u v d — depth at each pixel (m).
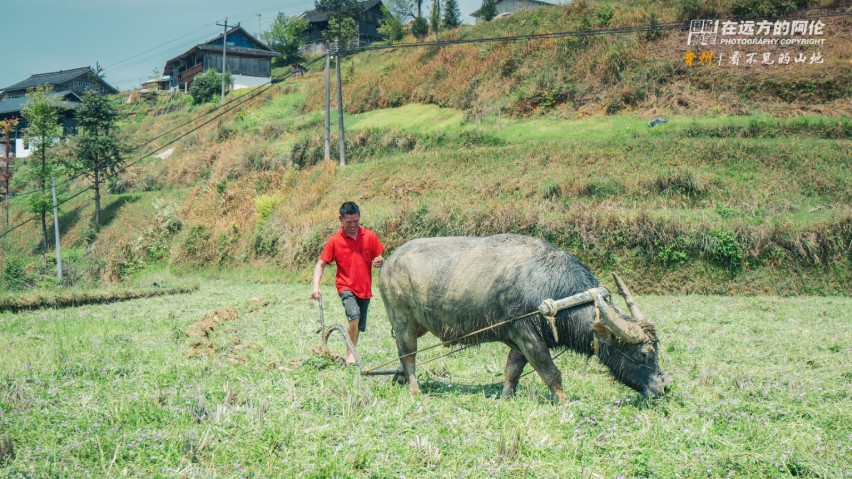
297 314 13.93
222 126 46.00
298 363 8.08
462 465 4.47
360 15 76.69
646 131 26.39
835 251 16.94
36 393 6.42
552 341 6.31
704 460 4.48
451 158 27.50
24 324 13.46
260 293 19.89
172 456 4.63
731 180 21.20
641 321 6.05
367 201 26.42
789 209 19.23
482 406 5.98
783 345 9.59
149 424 5.36
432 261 6.90
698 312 13.42
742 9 31.56
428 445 4.71
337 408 5.75
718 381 7.25
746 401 6.11
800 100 26.89
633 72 30.64
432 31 56.69
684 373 7.84
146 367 7.87
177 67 80.31
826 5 31.31
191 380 6.99
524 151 26.28
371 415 5.54
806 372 7.77
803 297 16.16
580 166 24.12
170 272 28.98
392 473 4.36
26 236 43.69
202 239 29.14
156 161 47.31
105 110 44.16
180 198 38.47
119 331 11.62
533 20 40.12
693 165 22.56
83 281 32.19
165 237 32.97
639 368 6.03
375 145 33.69
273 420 5.33
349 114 40.84
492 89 34.22
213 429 5.11
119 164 43.91
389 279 7.29
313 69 68.81
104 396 6.33
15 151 64.38
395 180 27.08
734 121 25.62
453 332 6.84
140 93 78.38
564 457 4.64
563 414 5.52
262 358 8.45
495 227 20.77
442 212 22.14
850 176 20.47
